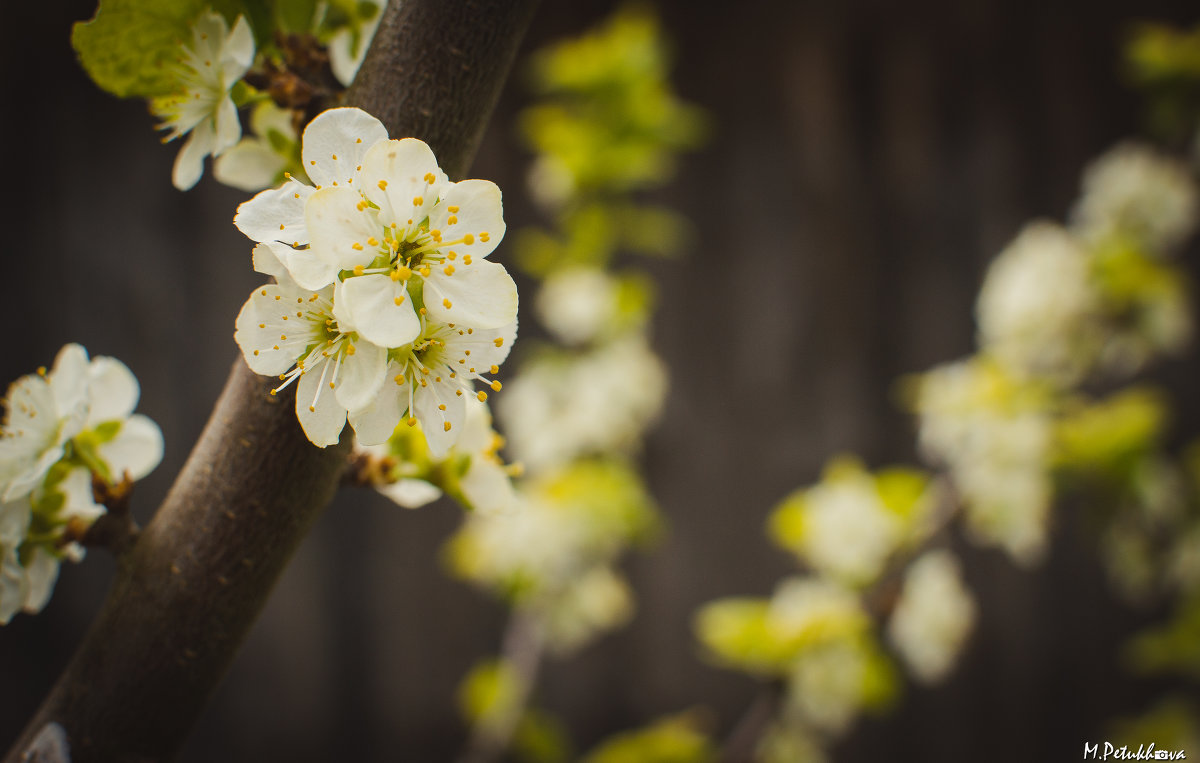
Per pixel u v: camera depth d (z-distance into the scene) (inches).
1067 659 45.8
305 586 43.2
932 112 46.3
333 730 43.3
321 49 14.4
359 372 13.5
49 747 13.9
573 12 44.3
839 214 46.4
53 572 14.3
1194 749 35.8
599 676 45.4
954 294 46.3
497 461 14.9
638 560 45.8
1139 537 32.3
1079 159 45.8
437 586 44.5
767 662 28.2
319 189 13.4
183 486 14.0
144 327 41.8
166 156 42.3
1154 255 33.1
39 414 14.4
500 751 31.1
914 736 45.4
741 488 46.3
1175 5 45.1
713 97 46.2
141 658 14.0
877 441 46.2
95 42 14.1
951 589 28.7
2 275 40.4
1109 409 30.9
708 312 46.4
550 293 33.7
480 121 14.1
